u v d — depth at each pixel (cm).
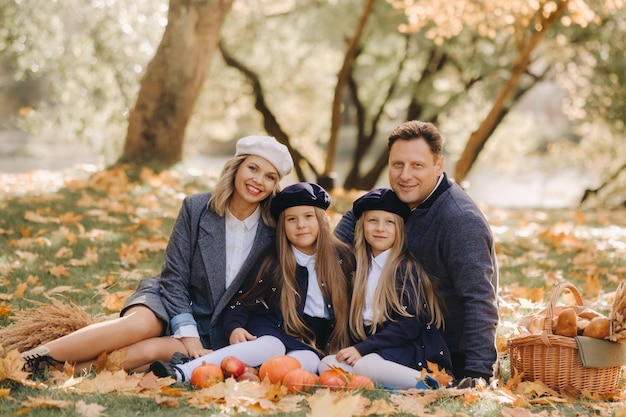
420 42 1466
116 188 863
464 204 357
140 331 338
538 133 2114
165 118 1045
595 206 1590
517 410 303
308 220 362
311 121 1823
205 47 1044
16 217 689
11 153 2572
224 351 335
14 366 303
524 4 973
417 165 357
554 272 602
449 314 360
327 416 278
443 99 1555
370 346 340
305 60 1652
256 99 1619
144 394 302
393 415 297
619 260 668
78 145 2681
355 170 1709
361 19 1264
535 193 2361
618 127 1530
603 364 324
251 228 375
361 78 1712
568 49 1446
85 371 325
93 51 1238
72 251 577
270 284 361
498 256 664
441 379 328
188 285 379
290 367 325
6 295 444
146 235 658
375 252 363
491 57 1460
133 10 1227
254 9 1541
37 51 1206
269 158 366
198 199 381
